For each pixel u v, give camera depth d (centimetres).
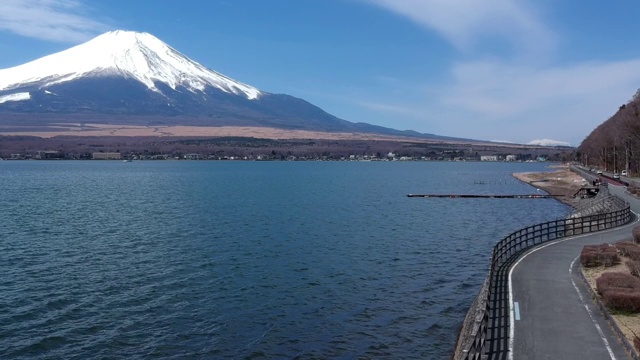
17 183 13950
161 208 8275
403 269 4156
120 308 3155
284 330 2816
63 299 3300
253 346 2606
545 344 2014
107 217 7138
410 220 7138
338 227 6412
